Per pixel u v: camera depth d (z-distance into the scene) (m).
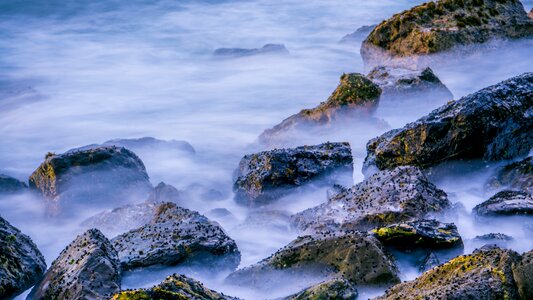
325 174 17.73
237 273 13.03
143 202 18.00
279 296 12.44
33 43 42.91
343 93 21.84
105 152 19.36
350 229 14.28
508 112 16.58
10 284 12.98
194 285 10.89
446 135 16.53
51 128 29.52
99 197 18.72
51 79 36.84
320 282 11.93
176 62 39.06
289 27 44.50
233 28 44.78
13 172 25.14
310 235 13.24
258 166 17.84
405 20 27.22
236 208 18.12
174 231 14.48
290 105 30.97
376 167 17.72
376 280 11.99
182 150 23.39
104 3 48.97
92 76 37.25
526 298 9.25
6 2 48.06
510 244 13.23
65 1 48.59
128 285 13.28
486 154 16.55
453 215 14.70
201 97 32.94
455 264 10.32
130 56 40.59
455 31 26.12
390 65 27.05
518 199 14.48
